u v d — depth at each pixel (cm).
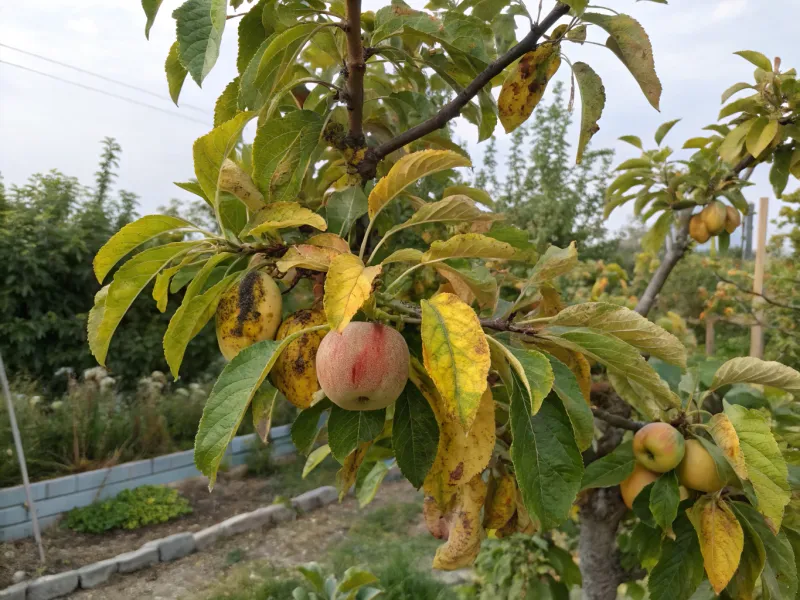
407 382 124
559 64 162
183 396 916
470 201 120
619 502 230
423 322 95
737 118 288
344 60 154
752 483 138
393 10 148
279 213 119
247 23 152
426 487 121
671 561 158
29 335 861
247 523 712
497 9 192
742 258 1014
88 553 628
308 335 122
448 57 169
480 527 145
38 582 552
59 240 904
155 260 123
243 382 103
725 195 297
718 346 838
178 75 155
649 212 327
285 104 183
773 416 232
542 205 1088
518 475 102
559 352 146
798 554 167
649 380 127
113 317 126
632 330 126
